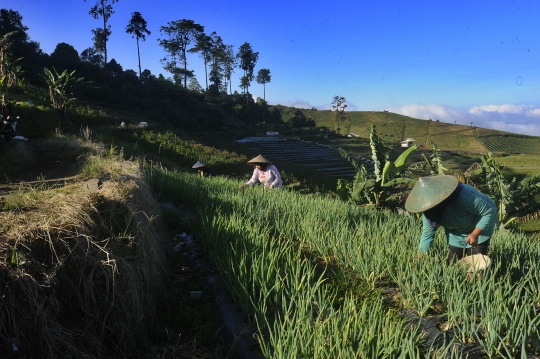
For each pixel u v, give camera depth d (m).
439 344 2.97
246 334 3.27
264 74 123.56
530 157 49.12
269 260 4.03
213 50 105.81
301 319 2.93
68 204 3.46
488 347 2.76
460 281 3.63
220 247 4.73
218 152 37.06
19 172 6.80
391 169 10.70
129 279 3.26
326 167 40.91
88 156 7.56
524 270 4.25
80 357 2.79
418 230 5.50
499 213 12.02
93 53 91.81
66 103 29.19
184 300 3.94
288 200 7.68
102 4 74.00
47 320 2.73
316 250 5.10
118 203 3.82
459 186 3.73
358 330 2.88
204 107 77.56
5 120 11.10
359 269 4.28
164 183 8.70
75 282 3.00
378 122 152.12
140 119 51.41
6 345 2.53
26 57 57.31
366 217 7.00
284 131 92.12
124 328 3.12
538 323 2.91
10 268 2.64
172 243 5.58
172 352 3.15
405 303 3.58
